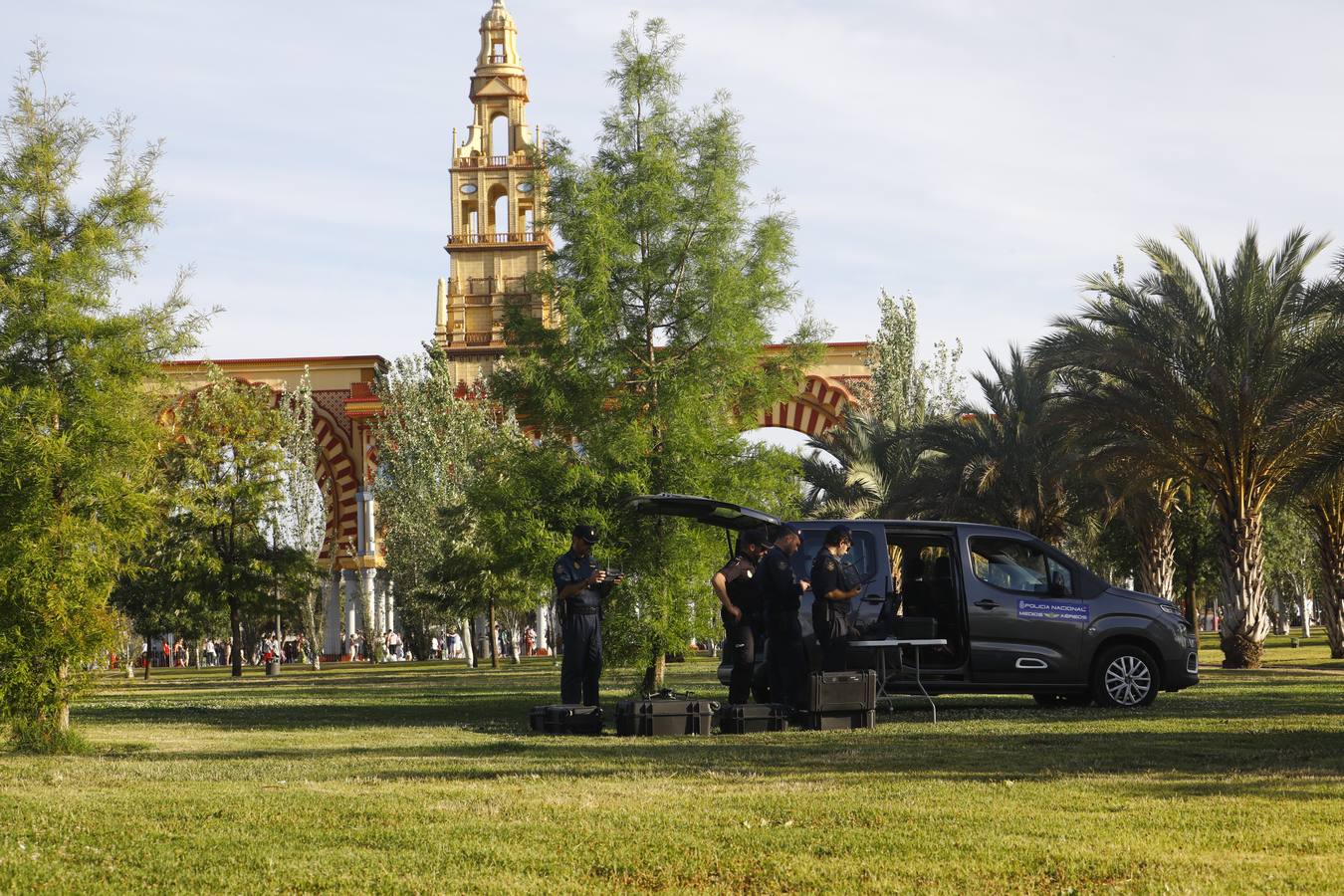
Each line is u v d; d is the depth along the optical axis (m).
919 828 10.87
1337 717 21.72
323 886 9.21
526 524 33.00
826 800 12.41
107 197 24.02
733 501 34.62
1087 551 71.31
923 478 57.72
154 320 24.00
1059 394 47.34
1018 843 10.19
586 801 12.53
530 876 9.44
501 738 21.09
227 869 9.77
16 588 21.25
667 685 38.88
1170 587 57.22
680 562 33.34
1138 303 46.16
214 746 20.92
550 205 36.38
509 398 36.50
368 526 100.94
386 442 88.06
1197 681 26.28
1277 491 44.47
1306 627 102.94
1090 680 25.75
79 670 22.42
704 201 36.50
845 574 22.31
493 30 103.62
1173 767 14.75
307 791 13.67
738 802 12.38
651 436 35.16
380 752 18.66
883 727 21.58
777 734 20.73
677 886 9.09
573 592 23.41
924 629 24.17
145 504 23.14
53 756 20.39
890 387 70.69
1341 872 9.05
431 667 81.50
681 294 36.47
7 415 22.00
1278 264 45.34
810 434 96.06
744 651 23.20
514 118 102.44
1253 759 15.47
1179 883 8.79
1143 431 46.28
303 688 51.47
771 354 38.25
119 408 23.31
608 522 33.50
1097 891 8.73
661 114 37.78
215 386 77.25
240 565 75.12
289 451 86.81
